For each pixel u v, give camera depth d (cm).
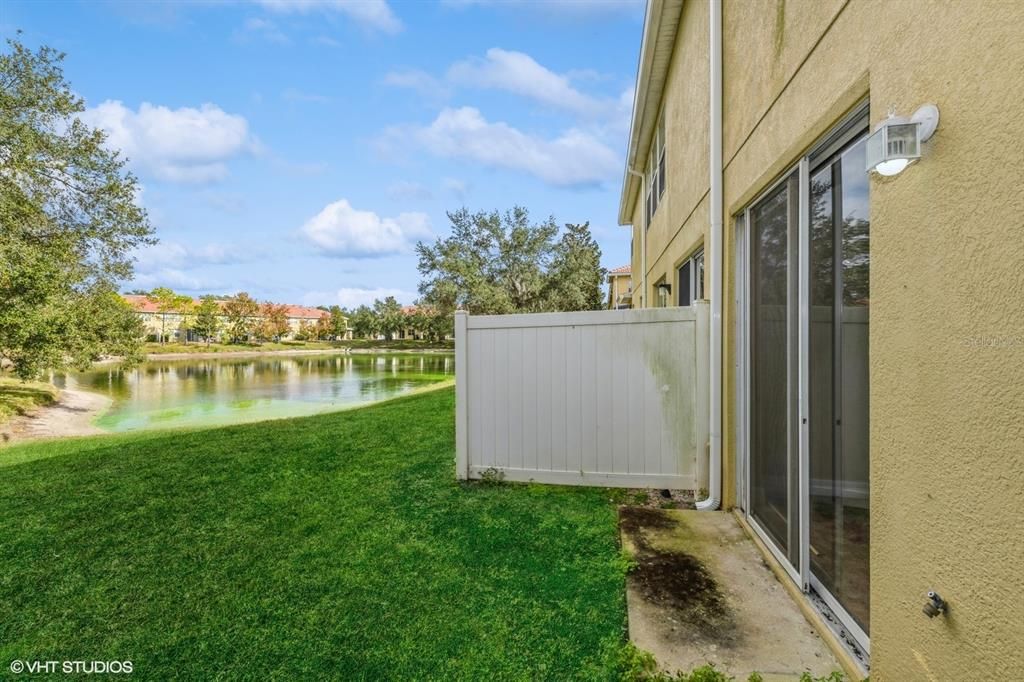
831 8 223
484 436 503
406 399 1352
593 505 425
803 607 253
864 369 218
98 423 1195
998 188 125
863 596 217
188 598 285
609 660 222
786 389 295
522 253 3528
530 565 315
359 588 291
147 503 452
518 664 222
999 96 125
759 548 327
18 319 1195
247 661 230
